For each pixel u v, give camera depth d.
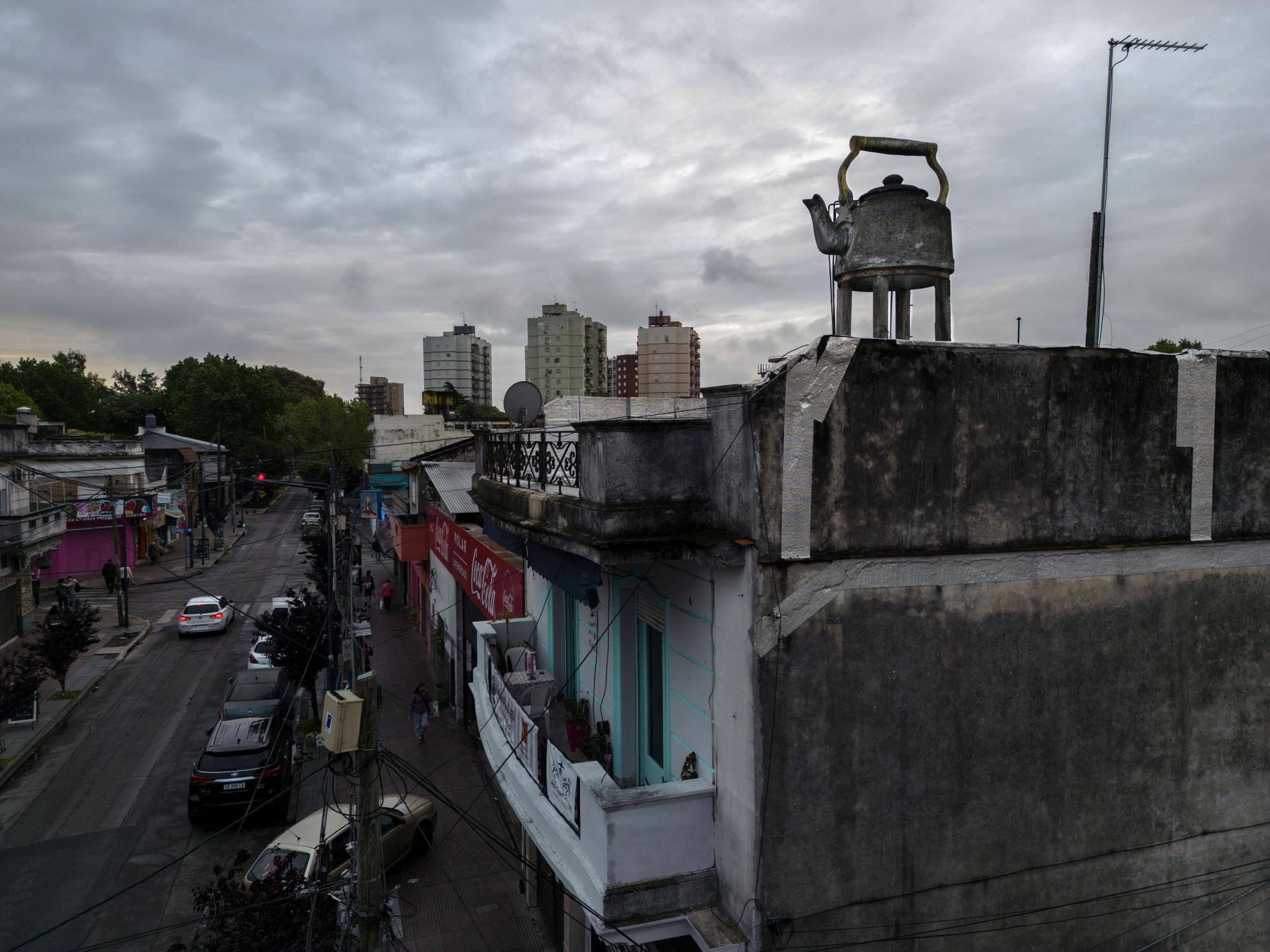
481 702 10.61
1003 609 6.14
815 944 5.77
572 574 7.21
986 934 6.19
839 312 7.36
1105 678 6.43
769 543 5.61
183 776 17.92
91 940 11.70
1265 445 6.86
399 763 8.70
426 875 13.96
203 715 21.94
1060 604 6.29
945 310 7.15
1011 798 6.22
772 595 5.60
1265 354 6.82
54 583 40.09
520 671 10.82
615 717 8.51
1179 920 6.71
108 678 25.42
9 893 12.99
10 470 30.23
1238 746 6.85
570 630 10.85
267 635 24.94
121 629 30.98
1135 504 6.46
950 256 7.12
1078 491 6.30
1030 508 6.17
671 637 7.25
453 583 22.20
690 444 6.34
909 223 6.94
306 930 9.05
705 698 6.54
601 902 5.91
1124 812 6.52
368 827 6.95
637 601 8.26
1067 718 6.34
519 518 8.04
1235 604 6.79
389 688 24.80
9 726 20.17
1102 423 6.34
